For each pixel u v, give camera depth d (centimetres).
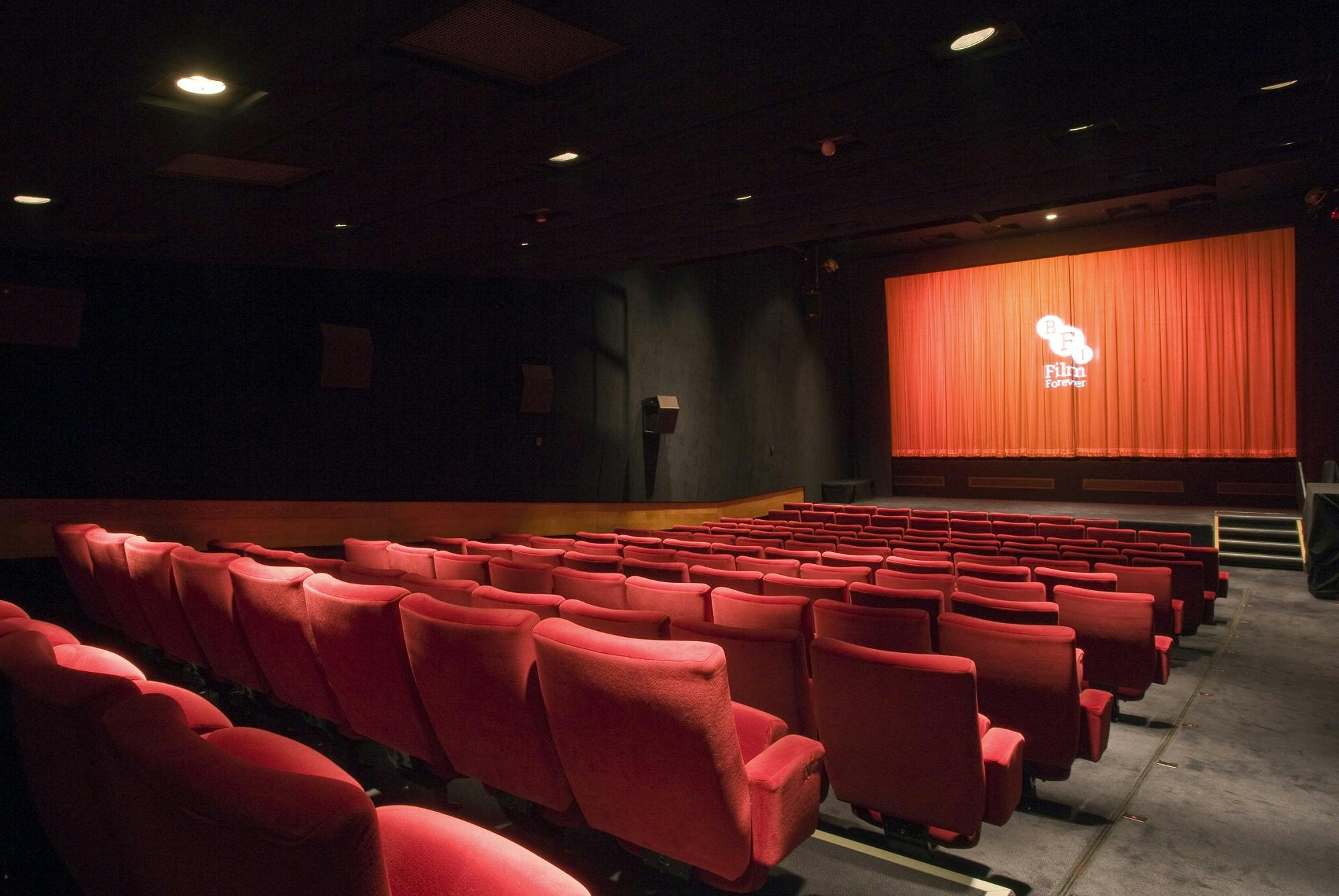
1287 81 481
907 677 238
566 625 199
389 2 317
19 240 612
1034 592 429
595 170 568
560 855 236
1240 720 476
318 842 75
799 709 265
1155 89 487
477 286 964
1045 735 309
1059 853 302
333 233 669
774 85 446
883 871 265
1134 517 1345
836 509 1323
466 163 524
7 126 396
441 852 101
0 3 286
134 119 400
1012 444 1650
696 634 273
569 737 200
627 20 361
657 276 1201
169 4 301
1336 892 280
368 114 428
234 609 308
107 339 681
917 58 426
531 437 1019
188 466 727
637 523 1162
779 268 1533
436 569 489
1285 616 802
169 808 86
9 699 167
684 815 188
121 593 398
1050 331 1602
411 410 895
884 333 1791
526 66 397
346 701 264
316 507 809
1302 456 1394
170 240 639
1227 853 306
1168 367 1496
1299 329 1391
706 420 1300
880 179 646
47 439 648
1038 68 449
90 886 139
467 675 220
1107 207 1431
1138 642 413
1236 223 1425
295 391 800
